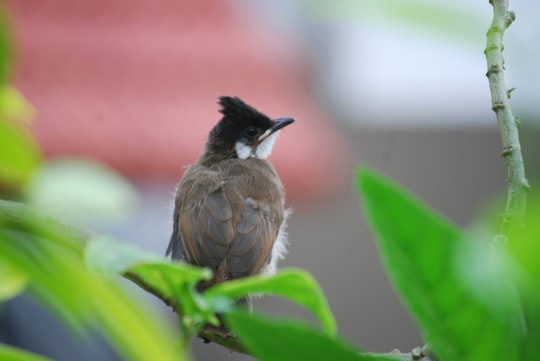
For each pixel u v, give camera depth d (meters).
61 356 11.48
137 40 17.70
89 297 2.80
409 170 21.56
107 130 15.88
